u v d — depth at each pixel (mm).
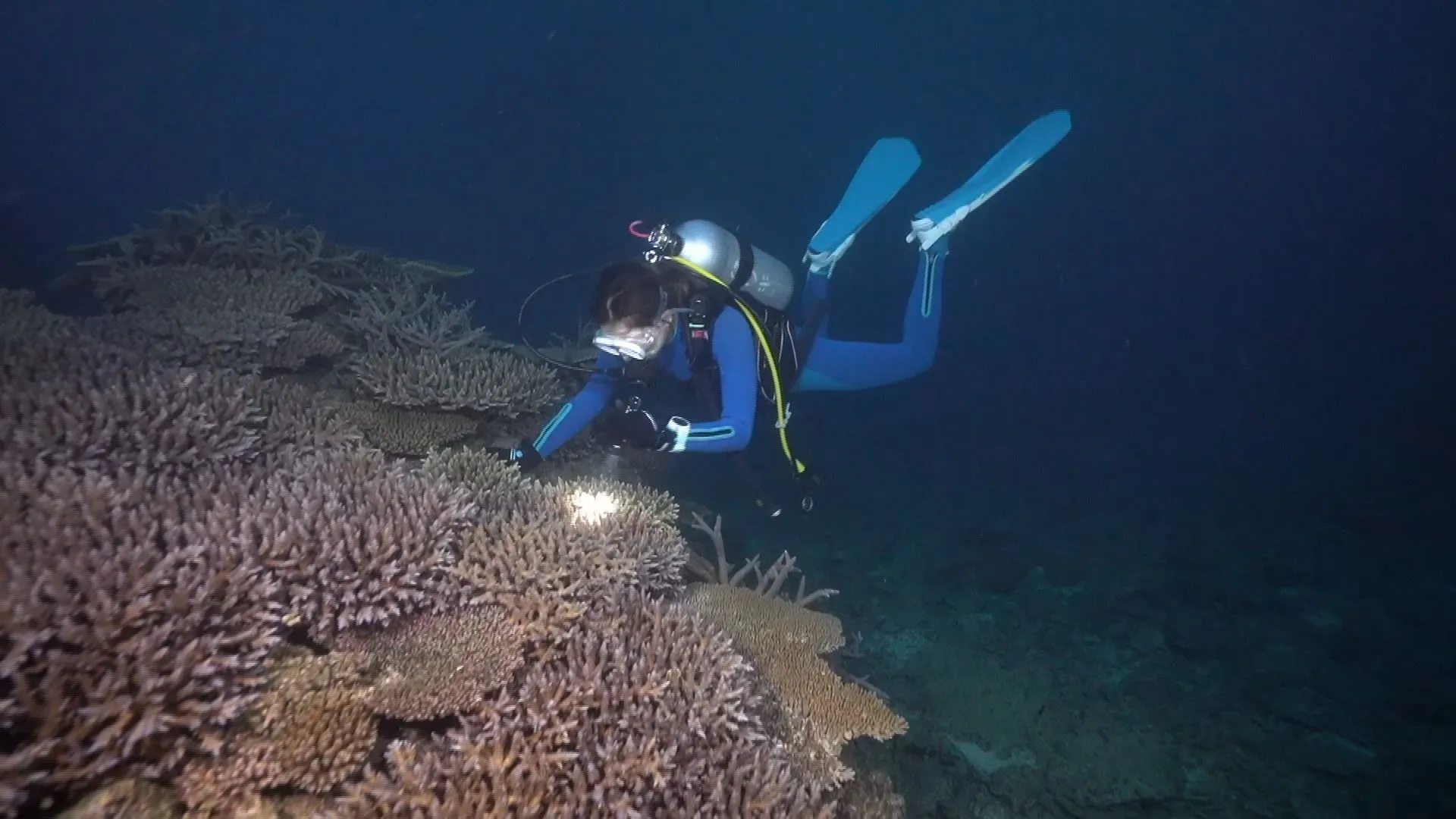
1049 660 8828
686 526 6398
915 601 10305
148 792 1871
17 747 1763
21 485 2352
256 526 2447
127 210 48562
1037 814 6387
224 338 4855
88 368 3369
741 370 3955
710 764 2420
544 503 3629
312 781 2029
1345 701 8289
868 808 3531
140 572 2084
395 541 2680
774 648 3963
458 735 2240
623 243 53406
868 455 20016
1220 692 8352
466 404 5039
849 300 58250
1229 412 28734
